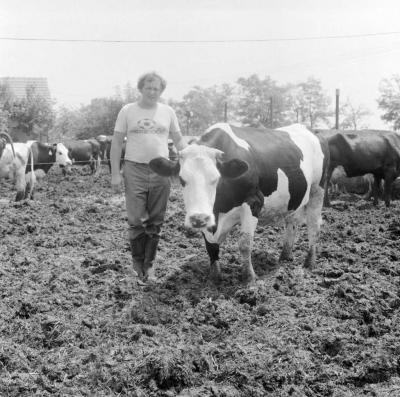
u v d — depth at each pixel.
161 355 4.48
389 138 14.44
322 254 7.86
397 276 6.83
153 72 6.21
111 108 59.28
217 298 6.02
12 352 4.62
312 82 99.88
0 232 9.39
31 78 78.56
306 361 4.61
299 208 7.29
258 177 6.38
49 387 4.21
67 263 7.13
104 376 4.33
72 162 24.14
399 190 15.97
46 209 12.17
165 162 5.79
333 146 14.45
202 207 5.44
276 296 6.11
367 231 9.52
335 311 5.65
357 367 4.56
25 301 5.56
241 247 6.38
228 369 4.47
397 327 5.32
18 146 15.48
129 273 6.73
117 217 11.15
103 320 5.30
